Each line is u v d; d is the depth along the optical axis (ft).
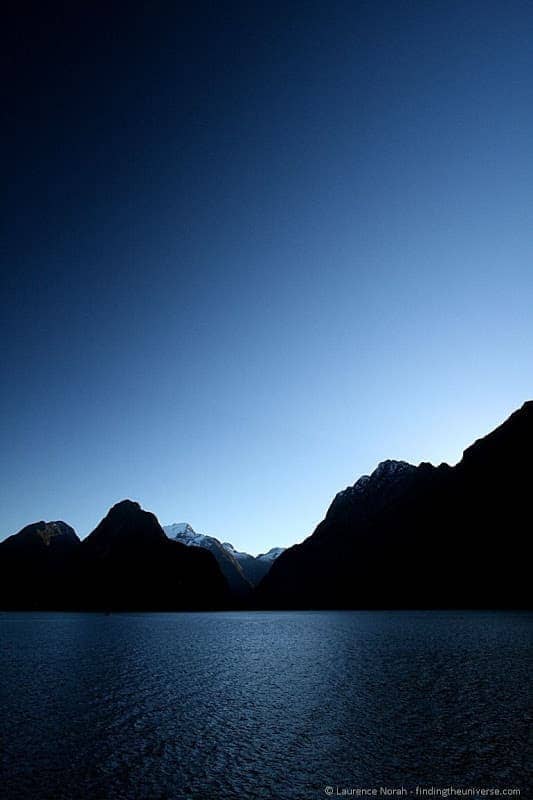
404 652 196.13
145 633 329.31
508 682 128.77
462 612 500.33
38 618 561.02
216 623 447.83
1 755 76.38
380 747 79.00
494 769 68.90
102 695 121.70
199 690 128.26
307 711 103.60
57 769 70.64
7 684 135.95
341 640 255.50
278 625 402.52
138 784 65.31
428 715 97.50
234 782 65.77
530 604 557.74
